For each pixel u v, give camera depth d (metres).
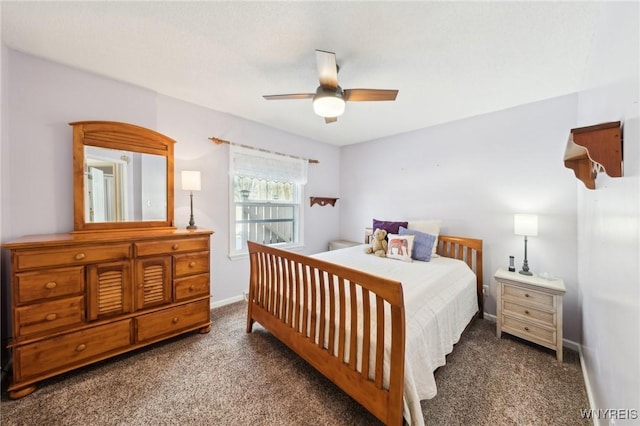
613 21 1.10
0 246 1.44
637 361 0.83
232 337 2.24
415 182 3.39
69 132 1.99
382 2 1.29
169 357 1.93
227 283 2.98
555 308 1.98
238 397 1.54
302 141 3.76
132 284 1.89
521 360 1.96
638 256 0.82
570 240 2.25
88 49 1.75
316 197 3.96
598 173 1.39
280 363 1.87
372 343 1.34
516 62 1.80
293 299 1.89
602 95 1.31
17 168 1.79
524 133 2.51
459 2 1.28
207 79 2.15
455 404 1.51
